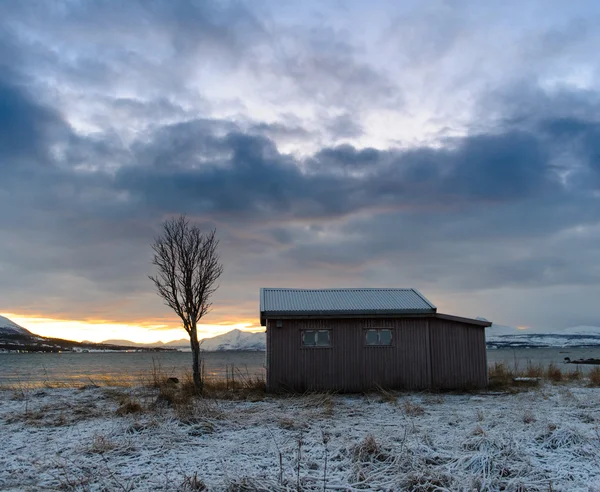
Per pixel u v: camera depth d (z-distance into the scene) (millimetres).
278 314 18875
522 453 8469
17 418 13156
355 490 6836
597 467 7828
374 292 22359
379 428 10984
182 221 19422
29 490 7105
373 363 19109
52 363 78500
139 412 12977
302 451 8961
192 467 8180
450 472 7551
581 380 22203
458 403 15430
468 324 19562
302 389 18703
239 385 20344
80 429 11508
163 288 19125
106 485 7219
